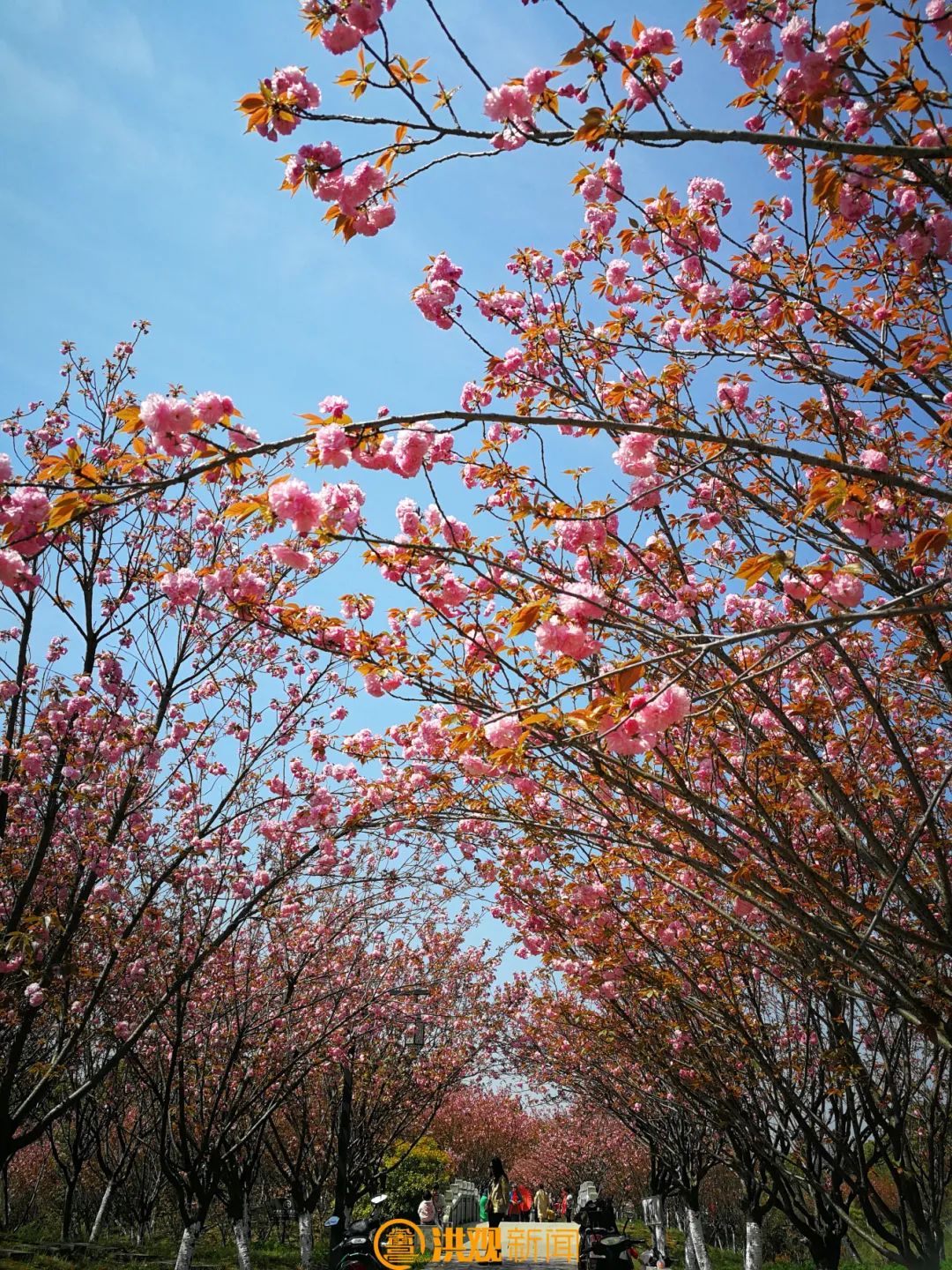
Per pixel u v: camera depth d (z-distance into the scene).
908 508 5.07
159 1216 25.55
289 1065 12.12
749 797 6.02
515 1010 18.55
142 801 10.31
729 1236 34.56
